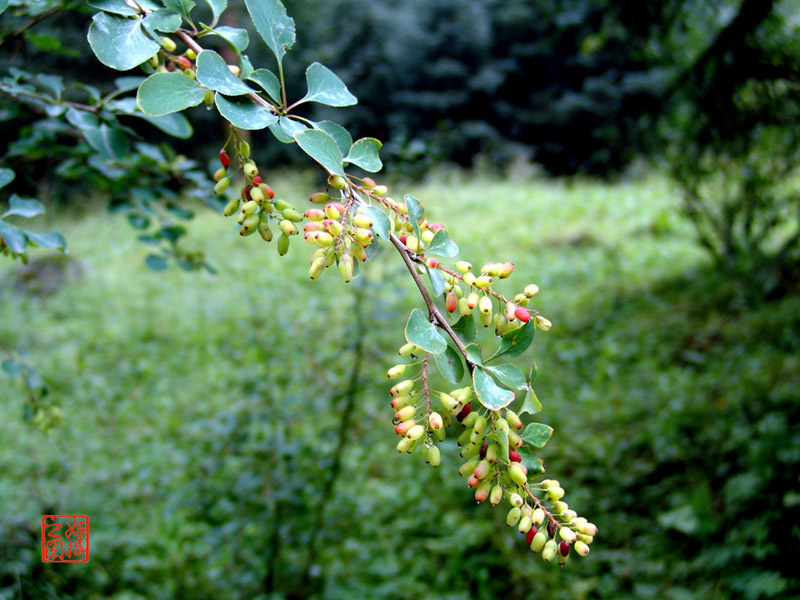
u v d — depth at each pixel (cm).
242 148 89
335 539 328
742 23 322
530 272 751
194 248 775
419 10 1488
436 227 91
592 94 1287
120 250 910
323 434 367
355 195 83
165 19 89
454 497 377
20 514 292
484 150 1467
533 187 1253
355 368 332
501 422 83
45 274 767
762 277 573
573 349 564
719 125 396
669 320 582
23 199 153
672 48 406
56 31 239
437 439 82
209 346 559
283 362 408
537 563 330
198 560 316
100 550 307
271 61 1206
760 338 511
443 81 1540
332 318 515
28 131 214
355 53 1431
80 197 1122
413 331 79
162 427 434
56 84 173
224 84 83
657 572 310
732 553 289
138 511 347
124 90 177
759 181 536
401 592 308
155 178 234
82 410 460
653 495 360
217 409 442
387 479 387
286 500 303
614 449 402
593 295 675
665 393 456
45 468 363
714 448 377
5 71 211
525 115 1466
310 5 1352
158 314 660
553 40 504
